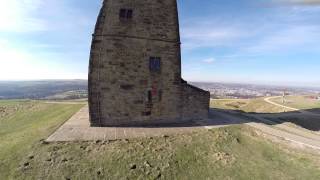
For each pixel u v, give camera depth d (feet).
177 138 66.69
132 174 52.95
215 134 69.97
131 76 76.23
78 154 56.95
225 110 119.85
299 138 68.49
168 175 53.67
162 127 75.77
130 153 58.34
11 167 54.24
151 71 78.18
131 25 75.46
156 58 78.59
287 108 136.77
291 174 53.06
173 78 80.89
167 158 57.98
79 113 93.97
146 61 77.30
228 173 54.19
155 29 77.66
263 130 75.00
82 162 54.80
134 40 75.82
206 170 55.36
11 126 100.89
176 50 80.28
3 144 68.64
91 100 73.92
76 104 121.90
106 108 75.05
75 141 61.62
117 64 74.90
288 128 81.20
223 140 66.80
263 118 98.94
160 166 55.62
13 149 61.46
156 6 77.51
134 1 75.46
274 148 63.62
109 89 74.79
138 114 77.77
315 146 61.77
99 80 73.97
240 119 90.68
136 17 75.77
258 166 56.03
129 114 76.95
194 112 86.17
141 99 77.77
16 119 111.45
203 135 69.21
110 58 74.28
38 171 52.34
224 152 61.36
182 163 57.11
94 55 73.26
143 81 77.46
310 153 59.98
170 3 79.00
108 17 73.67
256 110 151.84
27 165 53.83
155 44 77.87
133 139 64.34
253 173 53.78
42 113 111.86
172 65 80.38
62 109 110.52
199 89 85.81
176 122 81.92
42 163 54.19
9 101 146.41
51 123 81.71
